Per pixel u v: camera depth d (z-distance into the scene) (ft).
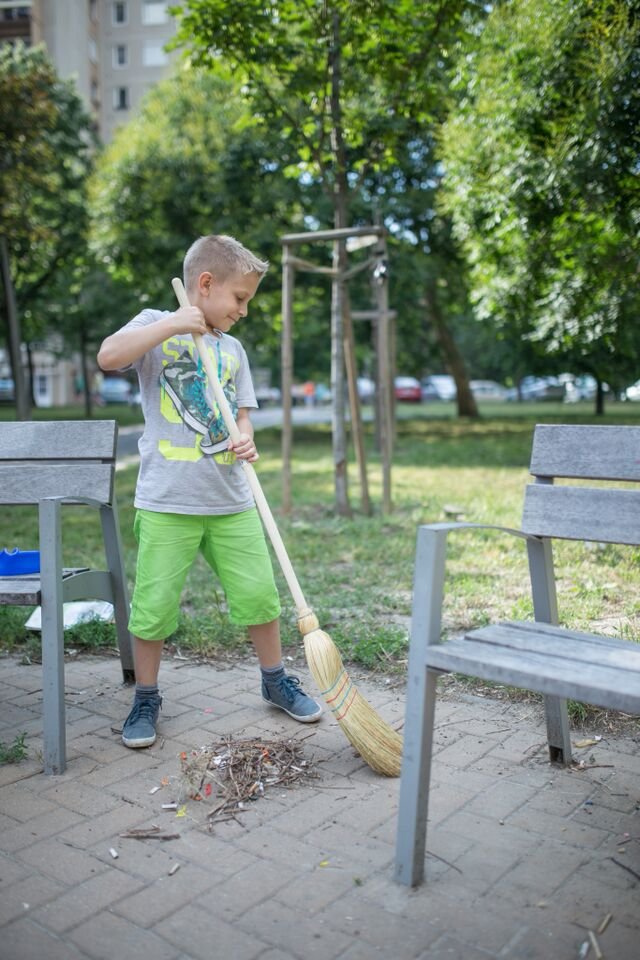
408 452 46.03
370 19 22.16
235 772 8.68
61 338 121.39
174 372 9.43
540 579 8.37
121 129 63.10
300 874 6.88
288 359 25.39
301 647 12.87
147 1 171.22
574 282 29.45
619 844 7.24
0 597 8.83
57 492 10.61
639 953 5.81
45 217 67.15
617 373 60.95
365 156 25.18
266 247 54.49
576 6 21.07
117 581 11.14
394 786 8.45
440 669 6.51
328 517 24.94
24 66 56.18
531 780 8.46
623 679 5.79
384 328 24.81
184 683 11.58
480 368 160.04
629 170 22.12
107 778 8.70
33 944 6.00
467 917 6.26
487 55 24.52
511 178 25.40
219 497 9.57
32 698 11.19
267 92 23.95
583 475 8.13
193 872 6.92
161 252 60.75
